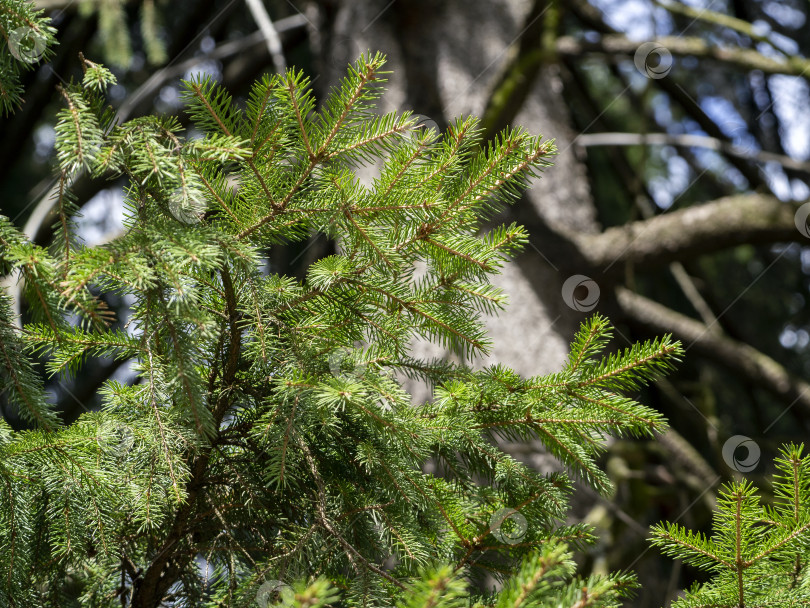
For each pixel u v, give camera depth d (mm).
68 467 1071
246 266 1066
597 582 977
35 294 1021
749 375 3115
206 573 1168
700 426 3018
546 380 1135
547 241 2707
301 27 3715
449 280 1117
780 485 1108
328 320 1136
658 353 1104
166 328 1051
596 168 4480
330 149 1064
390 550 1091
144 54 4129
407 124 1058
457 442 1139
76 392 3039
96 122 1045
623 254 2760
